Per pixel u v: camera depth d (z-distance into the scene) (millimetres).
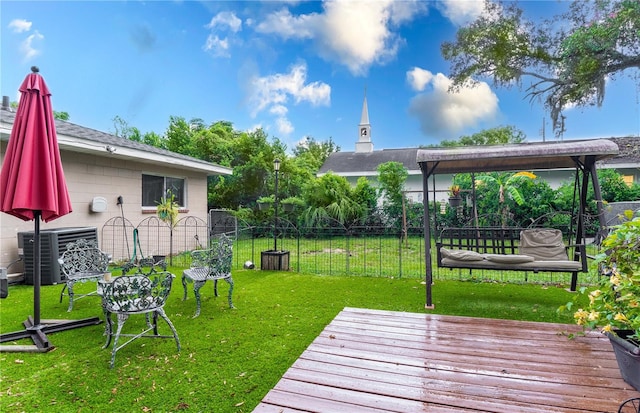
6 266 5625
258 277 6227
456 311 4172
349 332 2773
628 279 1896
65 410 2209
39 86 3256
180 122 16328
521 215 10734
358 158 18984
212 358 2941
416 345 2502
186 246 9695
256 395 2373
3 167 3238
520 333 2744
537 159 4953
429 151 4445
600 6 6715
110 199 7445
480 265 4441
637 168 11719
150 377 2627
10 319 3922
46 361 2896
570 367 2135
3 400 2318
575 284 5094
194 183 10172
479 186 11148
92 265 4664
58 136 5809
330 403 1751
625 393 1823
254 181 14211
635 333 1888
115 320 3934
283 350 3096
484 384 1937
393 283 5730
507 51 7980
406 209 12906
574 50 6953
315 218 12570
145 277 3082
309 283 5727
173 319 3938
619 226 2119
